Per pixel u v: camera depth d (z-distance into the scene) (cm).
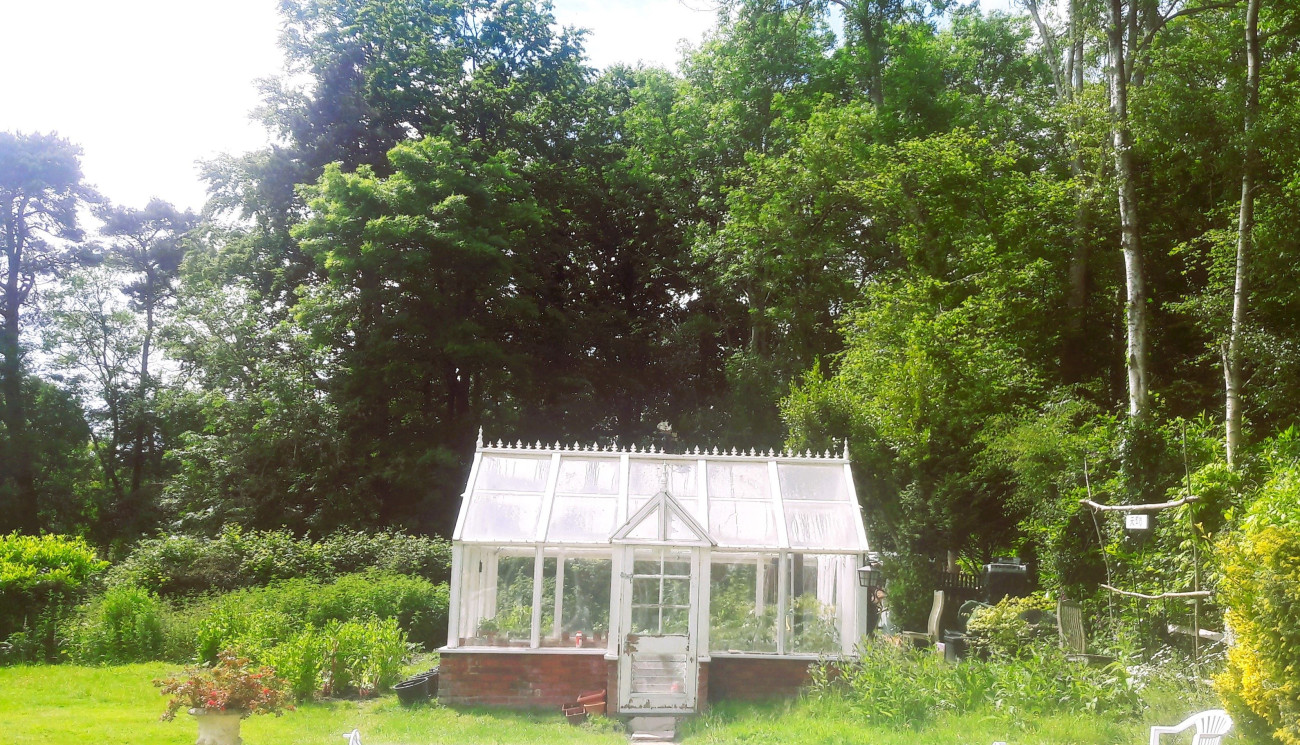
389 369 3384
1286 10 2109
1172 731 865
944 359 2239
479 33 4069
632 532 1463
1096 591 1639
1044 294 2612
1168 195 2517
